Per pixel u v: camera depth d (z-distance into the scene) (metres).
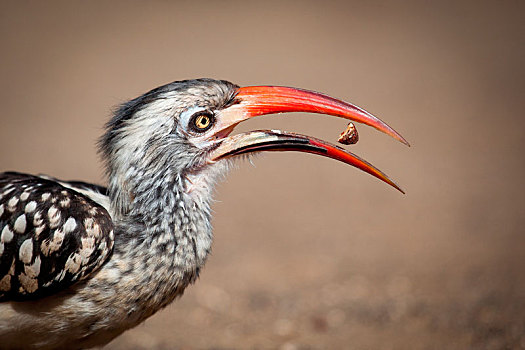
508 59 31.27
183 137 6.46
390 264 12.30
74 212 6.11
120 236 6.20
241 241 13.77
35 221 6.06
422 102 25.31
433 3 42.53
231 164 6.82
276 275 11.90
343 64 30.75
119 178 6.41
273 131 6.79
